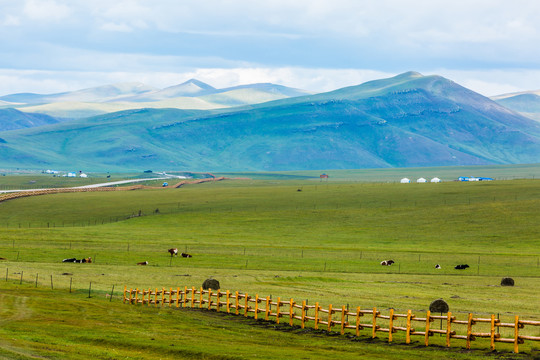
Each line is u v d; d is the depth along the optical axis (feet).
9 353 126.21
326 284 286.05
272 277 305.53
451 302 232.73
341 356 137.28
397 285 289.74
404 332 169.27
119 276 289.94
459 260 400.26
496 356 136.98
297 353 139.64
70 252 389.39
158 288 253.65
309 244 489.67
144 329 164.96
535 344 151.53
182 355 137.28
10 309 181.37
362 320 190.19
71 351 134.72
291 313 177.68
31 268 305.32
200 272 318.24
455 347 147.54
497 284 300.20
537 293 267.39
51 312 181.27
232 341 153.48
